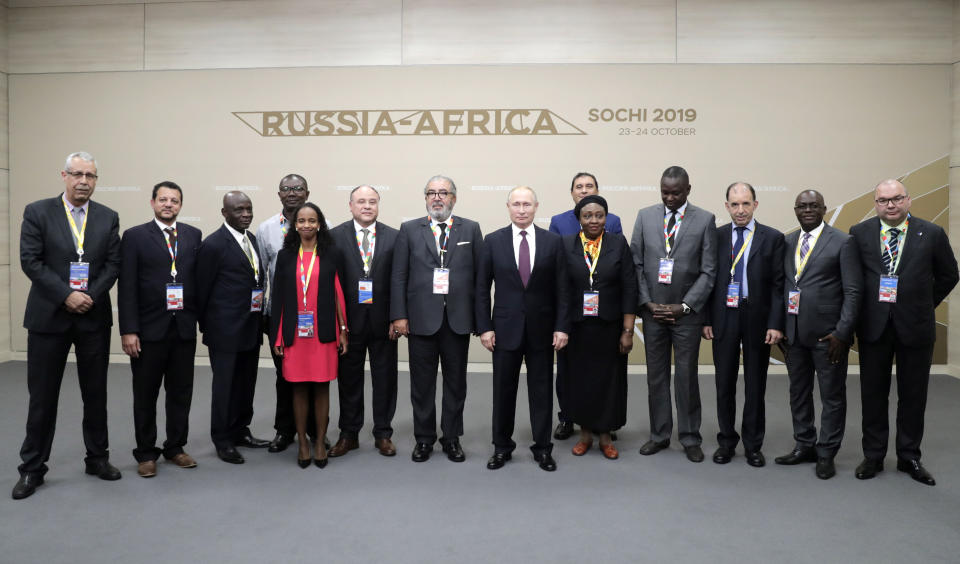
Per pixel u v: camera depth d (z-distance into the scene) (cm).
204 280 357
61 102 684
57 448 384
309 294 349
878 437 340
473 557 246
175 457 357
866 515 288
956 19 627
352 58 664
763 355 357
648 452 378
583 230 370
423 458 366
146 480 332
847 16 635
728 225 371
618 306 365
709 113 646
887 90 636
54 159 687
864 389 342
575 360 370
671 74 646
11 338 697
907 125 636
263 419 463
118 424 443
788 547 256
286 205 389
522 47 653
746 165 646
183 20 673
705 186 649
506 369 351
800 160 643
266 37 668
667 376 379
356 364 380
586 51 650
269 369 660
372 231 385
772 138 644
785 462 359
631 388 577
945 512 292
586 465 359
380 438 381
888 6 632
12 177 691
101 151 682
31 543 258
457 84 657
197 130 675
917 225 329
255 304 371
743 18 640
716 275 366
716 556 248
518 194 346
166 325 338
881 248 332
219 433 365
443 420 372
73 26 680
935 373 645
